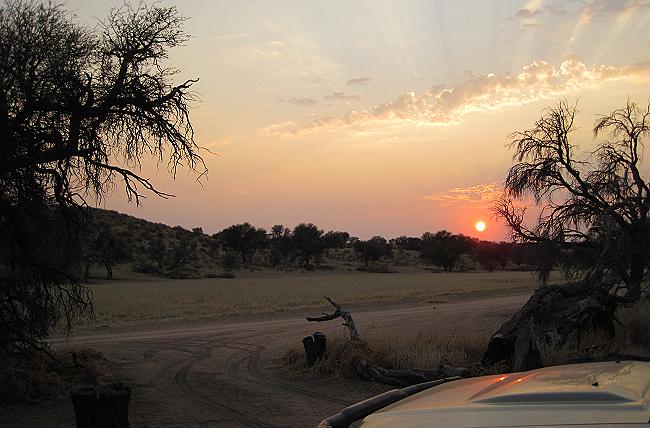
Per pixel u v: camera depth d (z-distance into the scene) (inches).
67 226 440.8
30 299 438.3
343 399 409.4
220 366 587.8
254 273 4244.6
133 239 4259.4
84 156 420.2
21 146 405.4
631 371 102.6
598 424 72.0
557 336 504.1
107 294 2042.3
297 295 1915.6
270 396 424.8
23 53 404.2
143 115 437.4
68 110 415.8
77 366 507.8
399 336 575.8
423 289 2197.3
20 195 416.5
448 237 5452.8
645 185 833.5
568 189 924.0
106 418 276.2
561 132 933.2
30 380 427.2
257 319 1186.6
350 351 505.0
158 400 418.3
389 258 6156.5
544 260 956.0
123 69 426.9
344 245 7160.4
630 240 790.5
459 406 90.4
